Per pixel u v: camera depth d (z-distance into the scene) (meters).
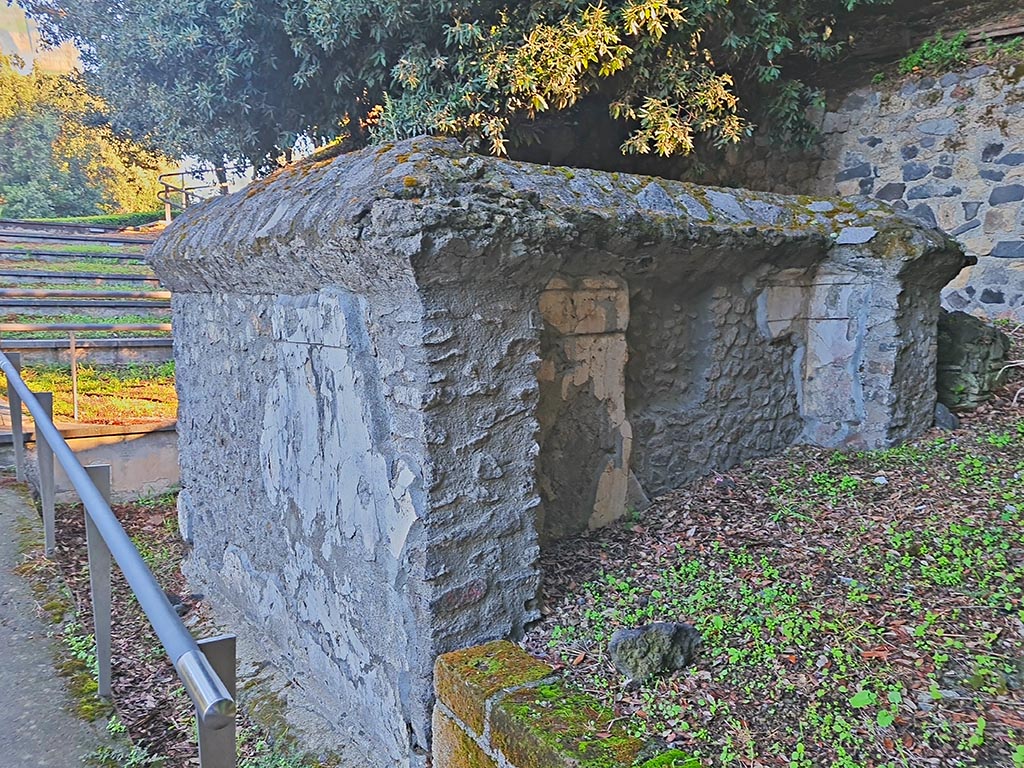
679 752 1.59
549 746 1.60
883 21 5.61
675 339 3.16
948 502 2.82
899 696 1.74
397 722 2.19
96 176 21.75
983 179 5.15
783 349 3.53
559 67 4.32
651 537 2.71
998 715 1.65
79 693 2.19
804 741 1.64
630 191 2.64
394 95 5.10
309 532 2.66
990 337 4.03
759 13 4.90
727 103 4.99
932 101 5.35
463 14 4.59
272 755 2.44
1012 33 4.99
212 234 2.87
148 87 5.39
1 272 8.89
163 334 7.44
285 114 5.40
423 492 2.00
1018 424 3.62
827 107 5.86
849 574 2.36
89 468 2.35
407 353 1.99
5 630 2.59
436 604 2.03
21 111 20.83
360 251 1.93
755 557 2.52
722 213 2.93
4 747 1.92
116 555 1.47
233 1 4.69
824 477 3.17
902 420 3.48
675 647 1.95
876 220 3.35
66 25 6.18
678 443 3.13
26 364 6.28
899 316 3.34
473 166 2.11
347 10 4.33
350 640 2.46
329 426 2.43
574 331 2.60
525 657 2.02
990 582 2.20
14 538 3.62
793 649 1.98
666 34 4.71
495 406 2.10
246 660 3.08
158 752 2.33
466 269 1.94
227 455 3.31
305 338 2.50
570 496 2.69
